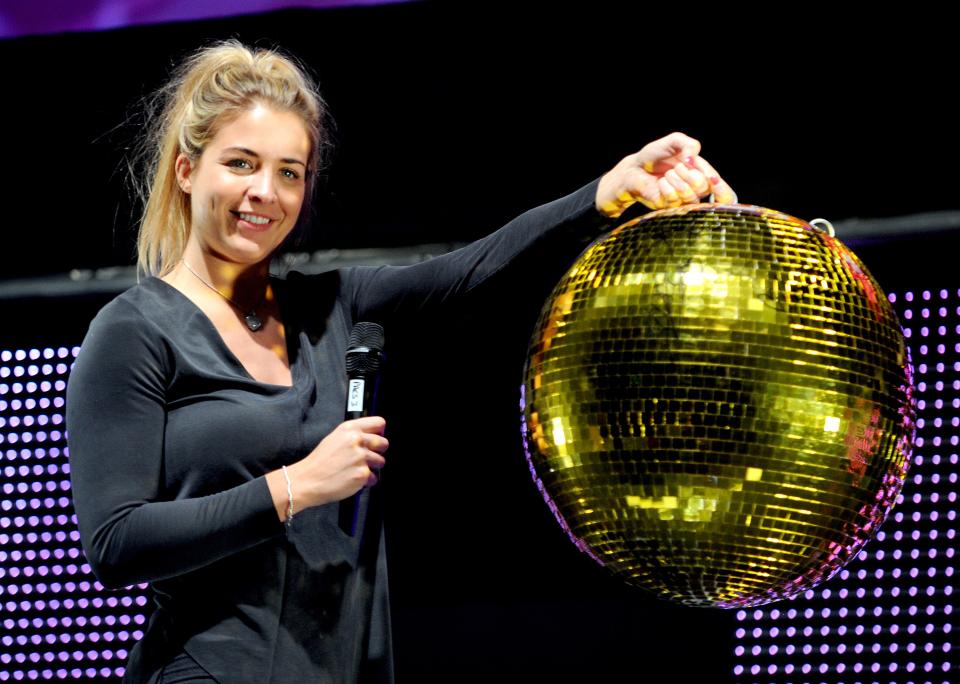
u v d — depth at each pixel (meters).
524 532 8.01
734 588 3.60
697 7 7.73
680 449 3.35
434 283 5.18
